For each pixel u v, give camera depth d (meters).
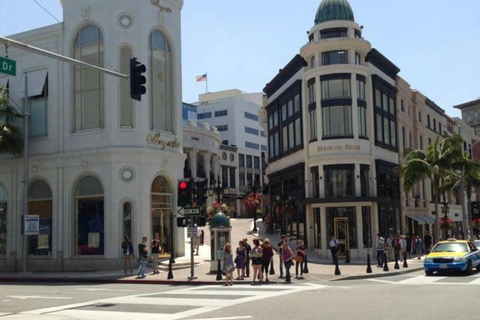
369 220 39.12
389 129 45.41
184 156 34.41
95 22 32.50
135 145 31.47
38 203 33.88
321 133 39.53
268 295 17.34
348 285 20.89
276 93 50.00
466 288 18.62
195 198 25.16
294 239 43.62
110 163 31.14
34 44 34.72
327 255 37.97
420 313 12.84
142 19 32.38
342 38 39.72
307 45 40.94
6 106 34.09
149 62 32.88
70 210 32.28
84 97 32.81
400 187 47.91
